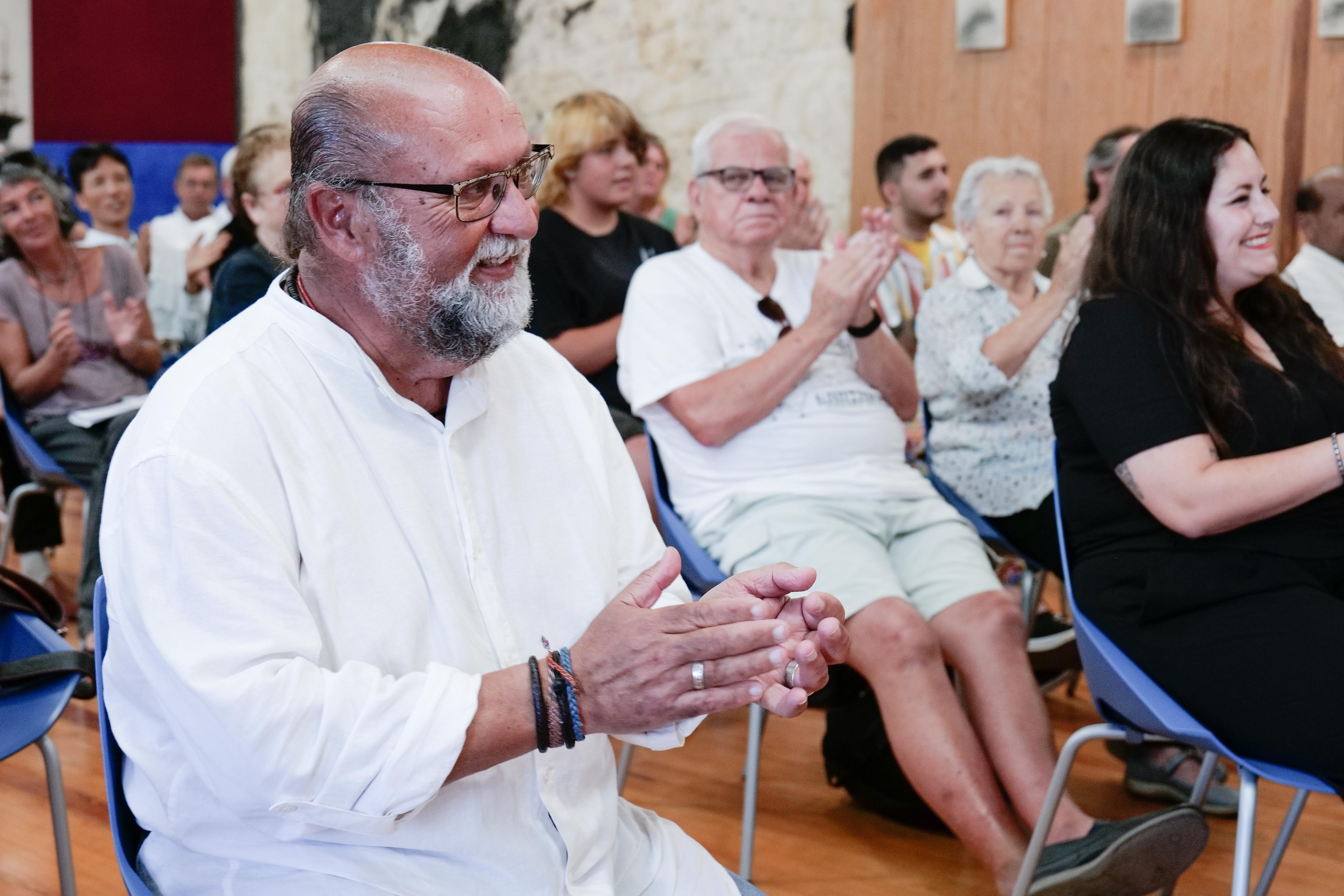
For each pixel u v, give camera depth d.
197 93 6.12
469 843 1.05
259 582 0.97
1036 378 2.71
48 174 3.71
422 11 5.69
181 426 0.98
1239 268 1.78
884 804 2.35
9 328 3.59
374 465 1.06
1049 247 3.93
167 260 4.82
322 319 1.07
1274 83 3.98
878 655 2.01
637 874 1.19
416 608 1.05
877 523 2.26
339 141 1.04
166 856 1.08
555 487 1.18
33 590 1.58
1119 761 2.67
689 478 2.34
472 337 1.08
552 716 0.99
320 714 0.94
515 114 1.09
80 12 5.89
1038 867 1.79
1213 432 1.71
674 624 0.98
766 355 2.27
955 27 4.46
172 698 0.97
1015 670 2.05
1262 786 2.54
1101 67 4.26
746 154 2.37
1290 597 1.65
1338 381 1.87
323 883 1.02
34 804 2.39
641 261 3.32
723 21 4.95
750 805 2.07
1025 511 2.67
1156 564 1.72
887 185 4.07
